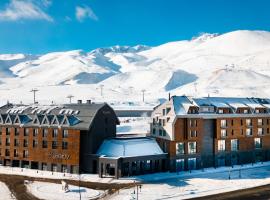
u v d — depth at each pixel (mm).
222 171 107188
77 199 76812
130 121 179250
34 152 107625
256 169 111062
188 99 114000
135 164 100562
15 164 111438
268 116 125188
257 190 85500
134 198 77000
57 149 104375
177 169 105688
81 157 103438
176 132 105375
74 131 102438
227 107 116688
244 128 119500
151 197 78375
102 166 98312
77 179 95188
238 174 103375
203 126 112000
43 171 104688
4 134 112500
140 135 132625
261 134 123750
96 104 109062
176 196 79438
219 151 114062
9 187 86562
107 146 104438
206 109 112188
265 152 124375
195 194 81312
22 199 76562
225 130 115250
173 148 105125
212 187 87875
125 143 104062
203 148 111625
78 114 106438
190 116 107875
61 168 103875
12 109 117812
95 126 104438
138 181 93438
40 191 82500
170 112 108188
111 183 91312
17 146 110438
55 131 105125
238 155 118062
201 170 107812
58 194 80188
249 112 121625
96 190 84250
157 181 93938
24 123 109500
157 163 104625
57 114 106875
